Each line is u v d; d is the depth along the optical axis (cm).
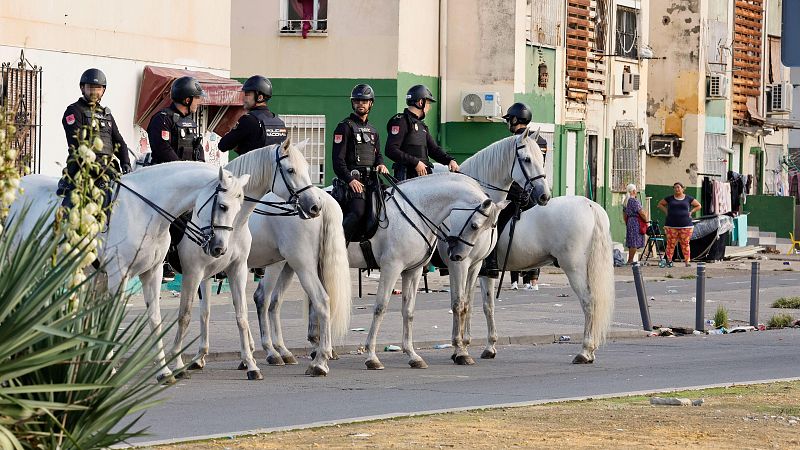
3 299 773
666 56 4781
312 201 1491
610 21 4206
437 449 1070
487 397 1421
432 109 3584
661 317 2461
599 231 1789
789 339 2175
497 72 3569
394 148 1770
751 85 5247
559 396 1432
